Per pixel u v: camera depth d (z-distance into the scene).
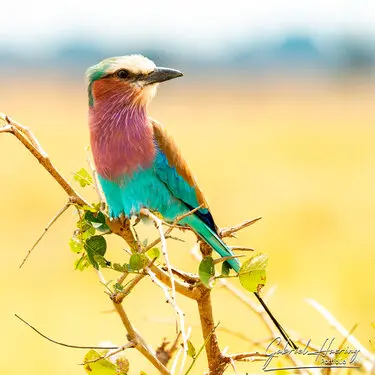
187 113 58.59
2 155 31.81
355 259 16.33
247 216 21.11
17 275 16.30
